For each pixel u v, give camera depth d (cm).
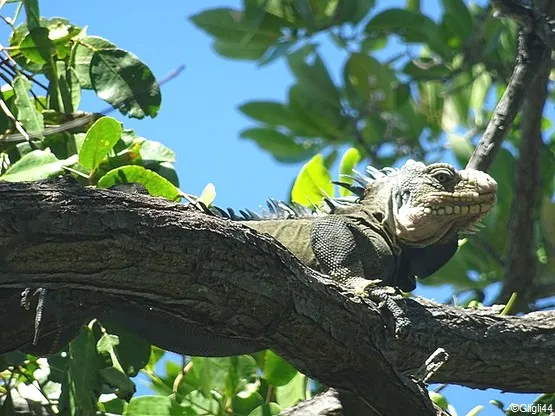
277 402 604
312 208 666
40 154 552
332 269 605
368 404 500
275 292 460
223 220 452
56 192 412
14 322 471
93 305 471
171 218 432
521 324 543
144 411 578
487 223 877
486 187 627
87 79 612
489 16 925
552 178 931
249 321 462
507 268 805
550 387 545
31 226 402
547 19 682
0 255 399
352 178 668
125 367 561
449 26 927
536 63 668
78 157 566
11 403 548
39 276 412
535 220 822
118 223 419
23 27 621
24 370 575
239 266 448
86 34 618
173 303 447
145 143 604
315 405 546
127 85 604
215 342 498
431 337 526
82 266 415
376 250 629
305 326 473
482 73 961
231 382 589
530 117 792
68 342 500
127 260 422
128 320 487
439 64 935
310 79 933
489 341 535
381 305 515
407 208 633
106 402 604
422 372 497
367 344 486
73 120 601
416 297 548
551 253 854
